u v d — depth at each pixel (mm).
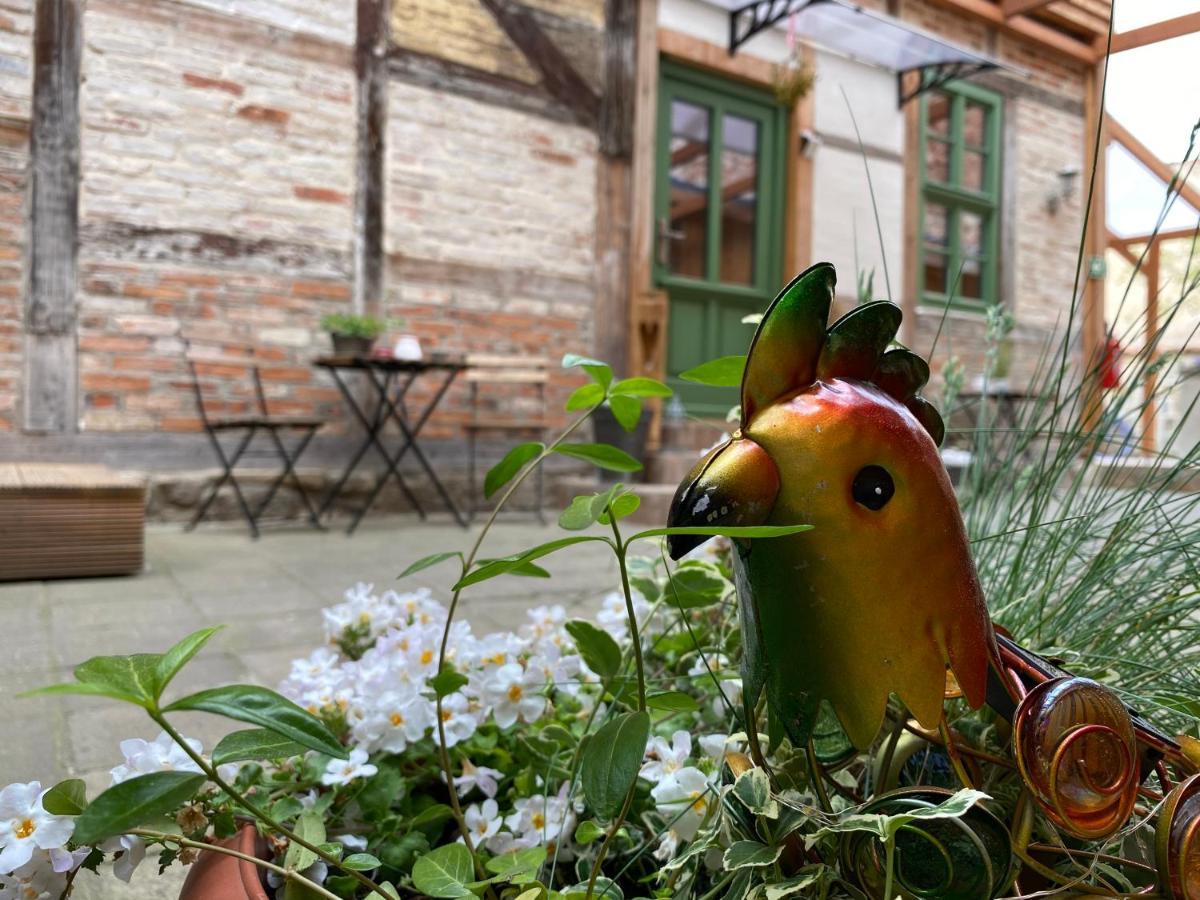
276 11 4266
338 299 4441
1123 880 505
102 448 3891
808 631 475
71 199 3828
